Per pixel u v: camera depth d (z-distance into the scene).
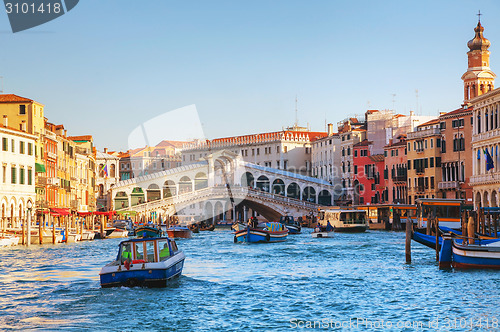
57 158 94.31
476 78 100.19
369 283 33.59
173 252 32.78
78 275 37.66
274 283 33.84
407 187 108.00
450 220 73.25
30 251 56.03
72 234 71.94
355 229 88.94
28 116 82.69
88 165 117.12
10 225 68.81
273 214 121.44
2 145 71.62
